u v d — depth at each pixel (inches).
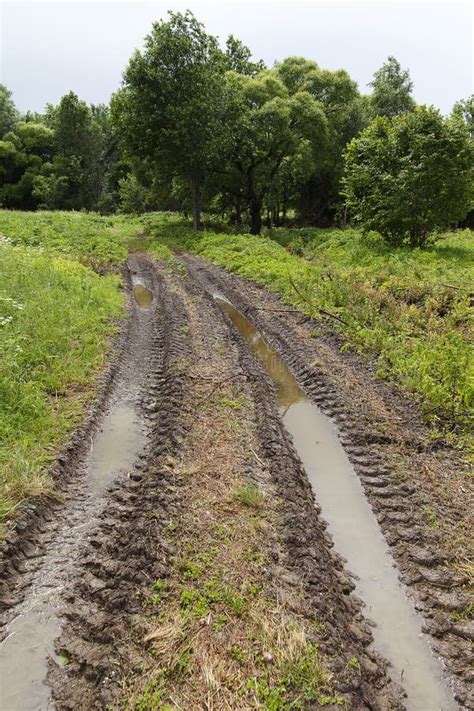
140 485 219.0
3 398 255.9
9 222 843.4
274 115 1031.6
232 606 154.5
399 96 1334.9
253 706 125.8
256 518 195.8
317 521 202.5
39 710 128.5
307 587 163.5
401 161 685.9
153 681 131.1
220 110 1064.2
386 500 216.1
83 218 1212.5
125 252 812.6
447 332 369.4
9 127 2133.4
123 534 188.7
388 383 319.0
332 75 1212.5
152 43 1013.2
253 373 337.4
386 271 543.5
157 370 349.4
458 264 582.9
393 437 262.4
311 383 331.9
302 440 269.1
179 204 1758.1
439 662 146.6
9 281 424.5
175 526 186.9
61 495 210.5
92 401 285.1
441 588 171.6
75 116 1851.6
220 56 1083.3
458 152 663.8
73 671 138.2
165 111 1019.9
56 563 176.4
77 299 433.4
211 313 487.5
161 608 153.1
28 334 337.1
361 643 149.8
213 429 262.5
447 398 280.4
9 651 144.9
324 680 132.2
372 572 179.8
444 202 692.1
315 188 1451.8
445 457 243.3
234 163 1128.8
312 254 808.9
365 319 424.2
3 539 177.2
